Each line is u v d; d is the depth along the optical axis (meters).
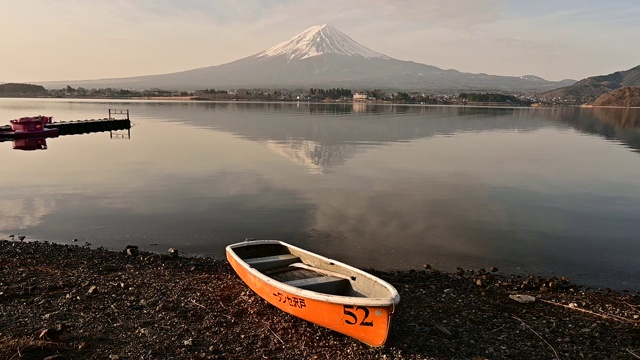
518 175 27.45
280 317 8.71
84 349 7.25
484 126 69.62
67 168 27.81
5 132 43.09
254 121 69.62
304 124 64.62
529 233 15.78
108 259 12.19
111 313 8.64
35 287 9.71
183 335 7.91
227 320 8.55
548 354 7.79
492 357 7.62
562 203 20.33
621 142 48.75
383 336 7.28
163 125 61.72
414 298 9.99
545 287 10.84
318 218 17.00
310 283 8.55
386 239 14.73
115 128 55.81
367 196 20.84
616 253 13.95
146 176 25.25
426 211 18.41
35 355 6.86
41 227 15.55
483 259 13.20
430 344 7.93
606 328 8.82
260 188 22.25
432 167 29.80
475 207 19.25
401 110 118.19
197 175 25.61
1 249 12.80
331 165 29.77
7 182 23.38
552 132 61.22
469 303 9.83
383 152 36.72
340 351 7.57
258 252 10.62
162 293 9.77
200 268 11.58
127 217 16.88
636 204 20.25
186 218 16.78
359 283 8.62
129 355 7.18
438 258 13.17
